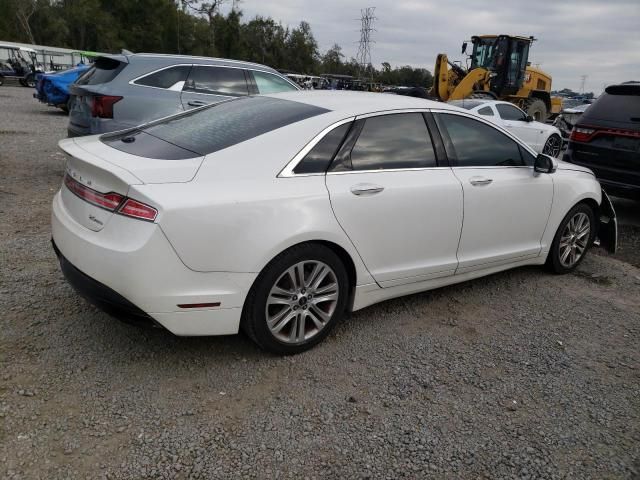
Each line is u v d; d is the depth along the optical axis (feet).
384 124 11.92
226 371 10.23
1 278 13.35
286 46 272.31
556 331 12.98
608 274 17.24
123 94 22.35
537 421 9.47
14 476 7.38
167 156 9.96
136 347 10.77
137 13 228.43
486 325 13.03
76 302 12.39
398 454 8.39
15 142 34.22
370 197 11.12
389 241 11.68
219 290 9.46
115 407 8.96
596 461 8.58
